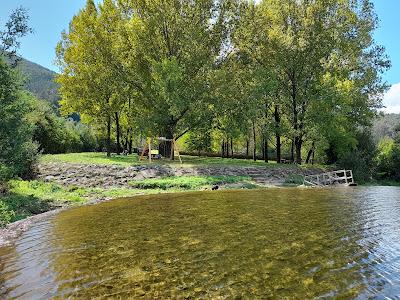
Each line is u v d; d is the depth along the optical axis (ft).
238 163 120.78
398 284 22.91
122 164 93.45
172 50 125.59
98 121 155.94
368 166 151.53
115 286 22.75
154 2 120.47
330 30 126.31
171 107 111.55
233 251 30.04
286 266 26.32
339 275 24.52
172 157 125.70
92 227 39.47
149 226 39.65
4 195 53.62
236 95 121.80
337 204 57.47
